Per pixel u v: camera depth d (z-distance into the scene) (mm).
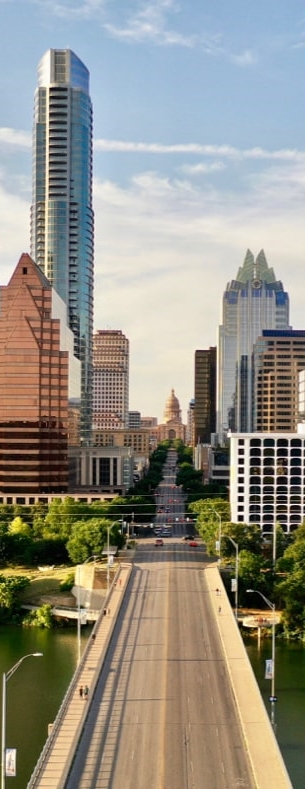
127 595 168750
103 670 118375
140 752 89938
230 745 91938
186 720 99312
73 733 95188
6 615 183375
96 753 89688
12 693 128625
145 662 122312
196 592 172250
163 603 161375
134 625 144000
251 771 85062
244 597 182875
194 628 142000
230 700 106312
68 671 140875
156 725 97688
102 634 137500
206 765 86625
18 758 103750
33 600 190125
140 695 108062
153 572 196750
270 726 95750
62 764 86750
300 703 124562
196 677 115250
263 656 151000
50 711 120375
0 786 90375
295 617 165625
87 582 188250
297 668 143000
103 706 104000
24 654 153250
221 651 128125
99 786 81812
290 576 175625
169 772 84812
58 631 174750
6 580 188500
